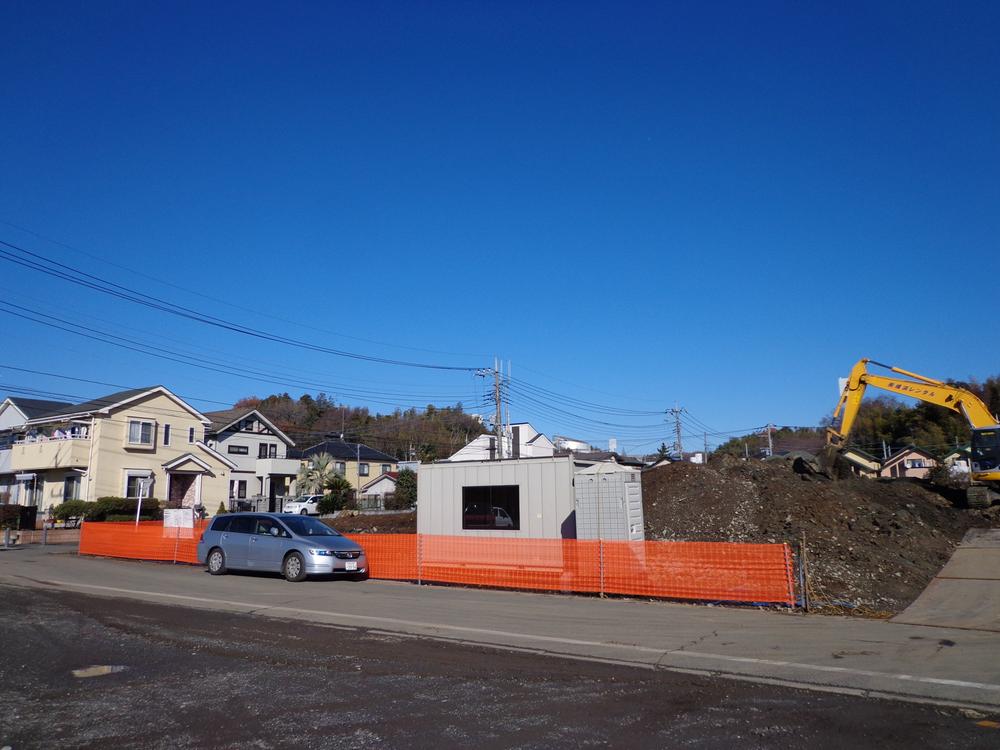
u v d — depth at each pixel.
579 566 14.37
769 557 12.62
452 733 6.12
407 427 94.50
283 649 9.37
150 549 22.00
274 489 59.53
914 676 8.12
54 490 42.38
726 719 6.57
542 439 66.38
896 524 20.66
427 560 16.19
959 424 64.00
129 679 7.80
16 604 13.17
